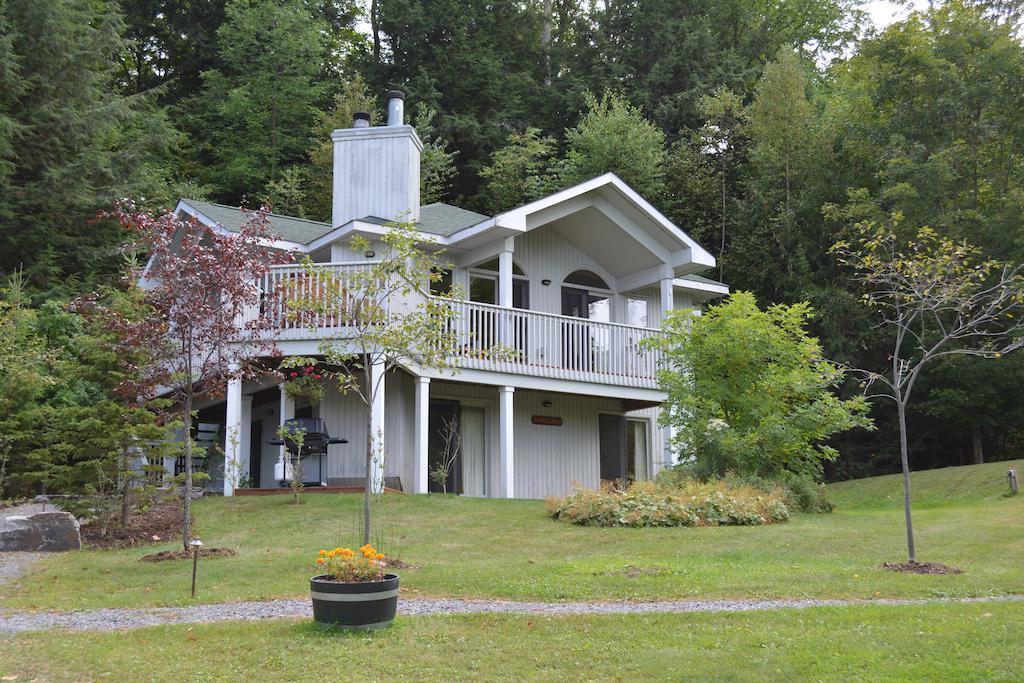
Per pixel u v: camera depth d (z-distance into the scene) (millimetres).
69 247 25922
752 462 16562
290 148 36844
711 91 38031
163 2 39250
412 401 18953
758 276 33531
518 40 42188
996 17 30562
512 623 8086
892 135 29859
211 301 12008
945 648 7199
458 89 38812
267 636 7672
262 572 10461
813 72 43750
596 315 22109
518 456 20500
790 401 17453
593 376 19719
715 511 14164
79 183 25672
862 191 29312
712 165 36500
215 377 12312
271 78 36938
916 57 29969
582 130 35625
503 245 18922
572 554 11727
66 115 25547
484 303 18891
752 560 11219
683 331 17844
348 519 13750
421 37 38812
